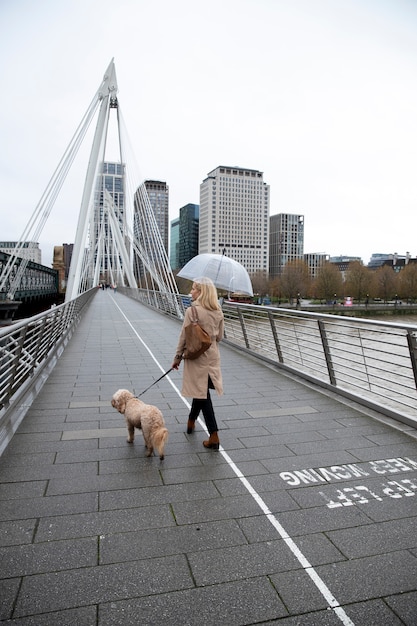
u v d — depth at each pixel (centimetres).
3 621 228
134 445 464
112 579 261
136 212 4081
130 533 307
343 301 8606
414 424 517
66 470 402
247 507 343
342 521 325
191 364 446
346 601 246
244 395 667
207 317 439
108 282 10600
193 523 321
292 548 292
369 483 384
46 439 478
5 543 293
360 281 8488
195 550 290
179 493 363
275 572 269
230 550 290
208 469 407
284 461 426
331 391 687
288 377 793
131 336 1420
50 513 331
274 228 16612
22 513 330
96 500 350
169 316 2209
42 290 5466
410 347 519
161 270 2908
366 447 462
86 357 1005
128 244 6112
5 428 489
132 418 438
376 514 334
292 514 334
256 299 8481
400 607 241
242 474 398
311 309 7562
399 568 273
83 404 611
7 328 496
